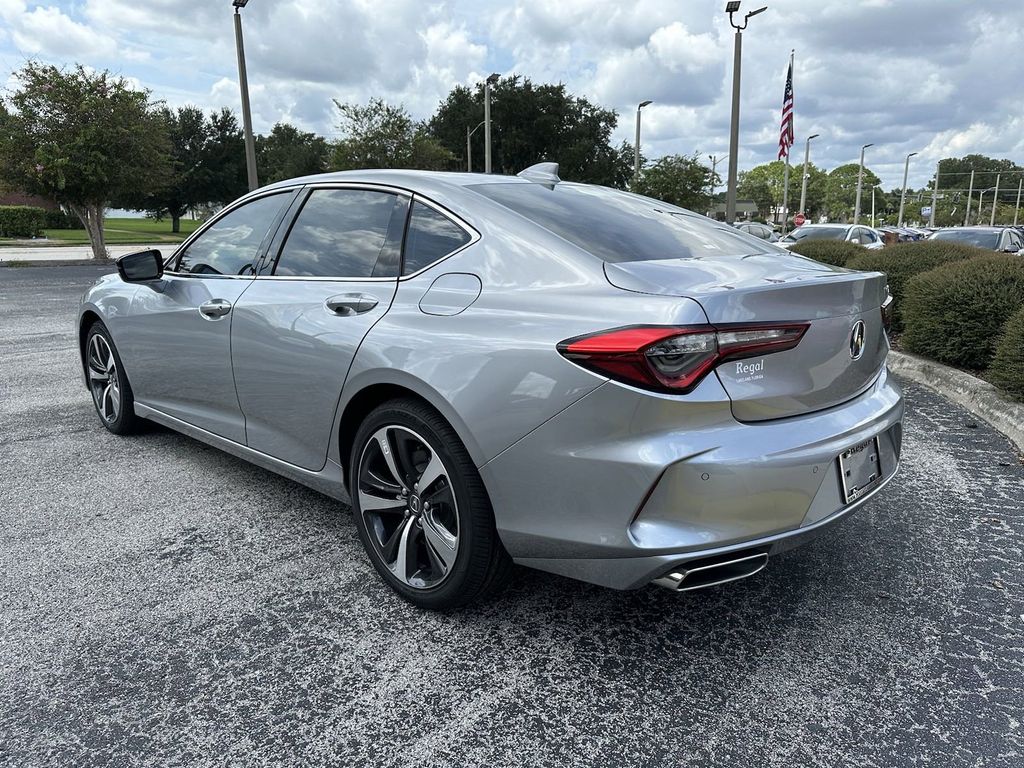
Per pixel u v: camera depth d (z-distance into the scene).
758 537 2.09
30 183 23.25
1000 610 2.64
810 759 1.94
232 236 3.55
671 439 2.00
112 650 2.40
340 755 1.96
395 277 2.72
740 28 15.96
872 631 2.51
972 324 5.97
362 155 28.98
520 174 3.29
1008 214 122.50
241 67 18.55
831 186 109.19
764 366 2.11
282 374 3.00
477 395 2.26
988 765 1.91
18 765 1.91
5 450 4.32
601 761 1.93
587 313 2.14
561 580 2.86
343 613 2.62
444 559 2.49
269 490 3.73
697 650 2.41
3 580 2.84
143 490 3.72
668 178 31.22
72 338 8.37
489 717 2.10
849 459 2.33
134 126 23.81
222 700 2.17
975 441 4.53
